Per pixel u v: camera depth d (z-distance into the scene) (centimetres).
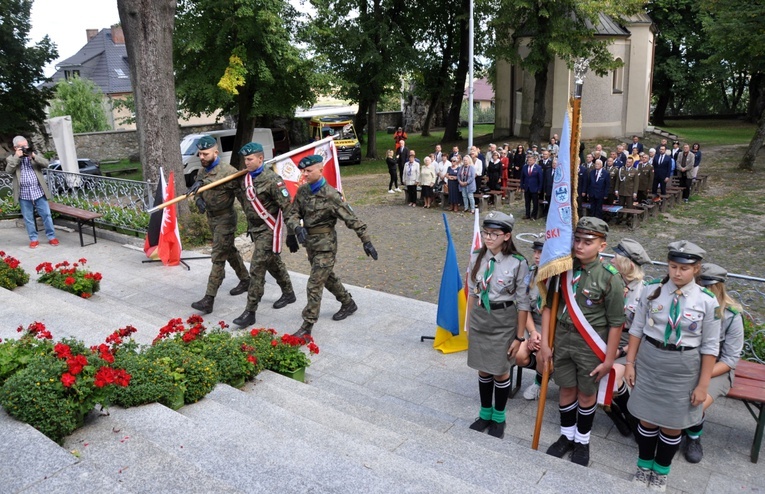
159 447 335
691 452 451
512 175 1984
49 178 1304
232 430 387
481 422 500
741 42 2216
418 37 3503
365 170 2794
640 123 2891
